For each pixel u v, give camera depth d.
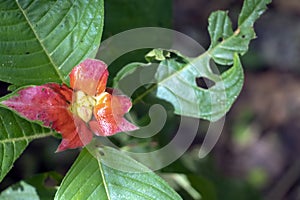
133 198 0.54
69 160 1.05
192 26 1.36
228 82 0.57
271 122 1.29
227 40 0.59
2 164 0.54
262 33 1.40
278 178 1.24
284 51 1.38
